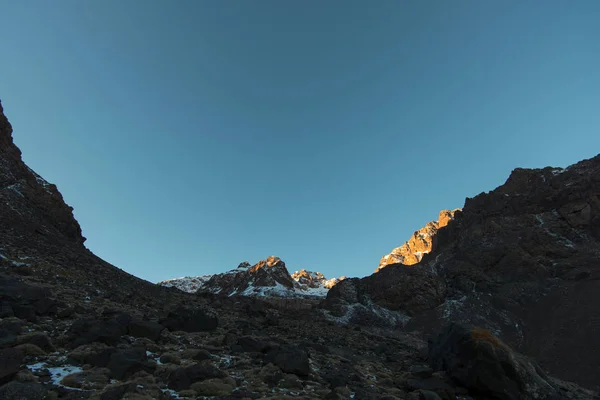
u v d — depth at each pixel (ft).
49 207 169.89
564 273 227.81
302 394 50.44
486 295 237.04
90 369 43.57
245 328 96.94
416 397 60.49
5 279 65.67
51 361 43.80
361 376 72.49
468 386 67.51
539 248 256.11
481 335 71.51
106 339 53.06
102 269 139.23
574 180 291.17
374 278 298.76
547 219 278.05
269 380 52.54
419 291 257.34
